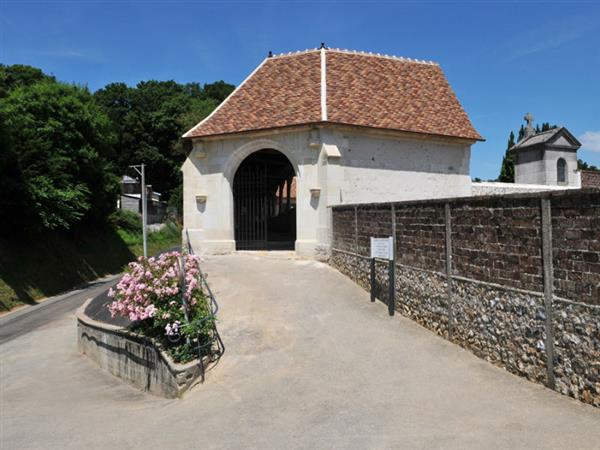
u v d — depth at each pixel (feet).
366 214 40.40
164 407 24.31
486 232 24.52
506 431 16.98
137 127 186.39
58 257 88.53
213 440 18.75
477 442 16.38
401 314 33.68
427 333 29.48
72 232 98.48
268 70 61.21
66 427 23.56
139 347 31.53
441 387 21.66
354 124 52.13
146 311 28.84
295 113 53.78
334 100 54.39
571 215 18.99
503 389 20.76
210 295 30.99
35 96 94.73
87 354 42.29
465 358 25.03
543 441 16.06
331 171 51.06
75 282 88.99
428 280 30.27
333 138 52.24
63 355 44.29
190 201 58.34
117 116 187.01
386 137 54.95
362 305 36.32
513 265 22.53
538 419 17.66
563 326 19.48
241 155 56.85
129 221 139.85
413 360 25.39
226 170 57.16
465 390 21.08
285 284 42.83
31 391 34.06
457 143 58.95
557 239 19.72
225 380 25.36
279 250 61.31
